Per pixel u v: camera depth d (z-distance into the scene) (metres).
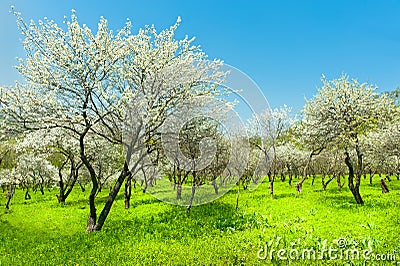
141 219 16.11
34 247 11.53
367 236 10.55
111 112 14.09
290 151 34.97
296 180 47.19
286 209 17.72
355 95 21.09
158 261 8.79
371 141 27.66
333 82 21.81
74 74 13.95
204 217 15.48
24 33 13.53
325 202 20.20
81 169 31.92
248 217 14.95
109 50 14.09
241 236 11.27
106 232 13.33
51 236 13.67
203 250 9.65
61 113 13.94
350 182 19.48
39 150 28.11
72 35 13.94
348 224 12.95
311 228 12.22
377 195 23.47
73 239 12.38
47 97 13.52
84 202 25.73
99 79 14.33
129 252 9.78
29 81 14.04
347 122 21.11
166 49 14.85
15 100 13.75
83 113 14.20
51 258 9.62
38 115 13.94
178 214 16.48
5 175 27.14
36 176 33.19
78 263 8.96
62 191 27.06
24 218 18.70
